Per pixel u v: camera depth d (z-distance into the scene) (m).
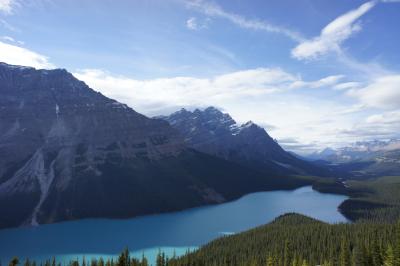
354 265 145.62
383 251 144.62
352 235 181.00
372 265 143.25
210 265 163.25
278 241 184.88
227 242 197.75
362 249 146.12
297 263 146.38
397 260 129.50
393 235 166.75
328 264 145.38
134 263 144.62
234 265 163.25
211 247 191.75
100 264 164.75
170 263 160.62
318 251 167.12
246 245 186.12
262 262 159.62
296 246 175.25
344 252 148.88
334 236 183.12
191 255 179.12
